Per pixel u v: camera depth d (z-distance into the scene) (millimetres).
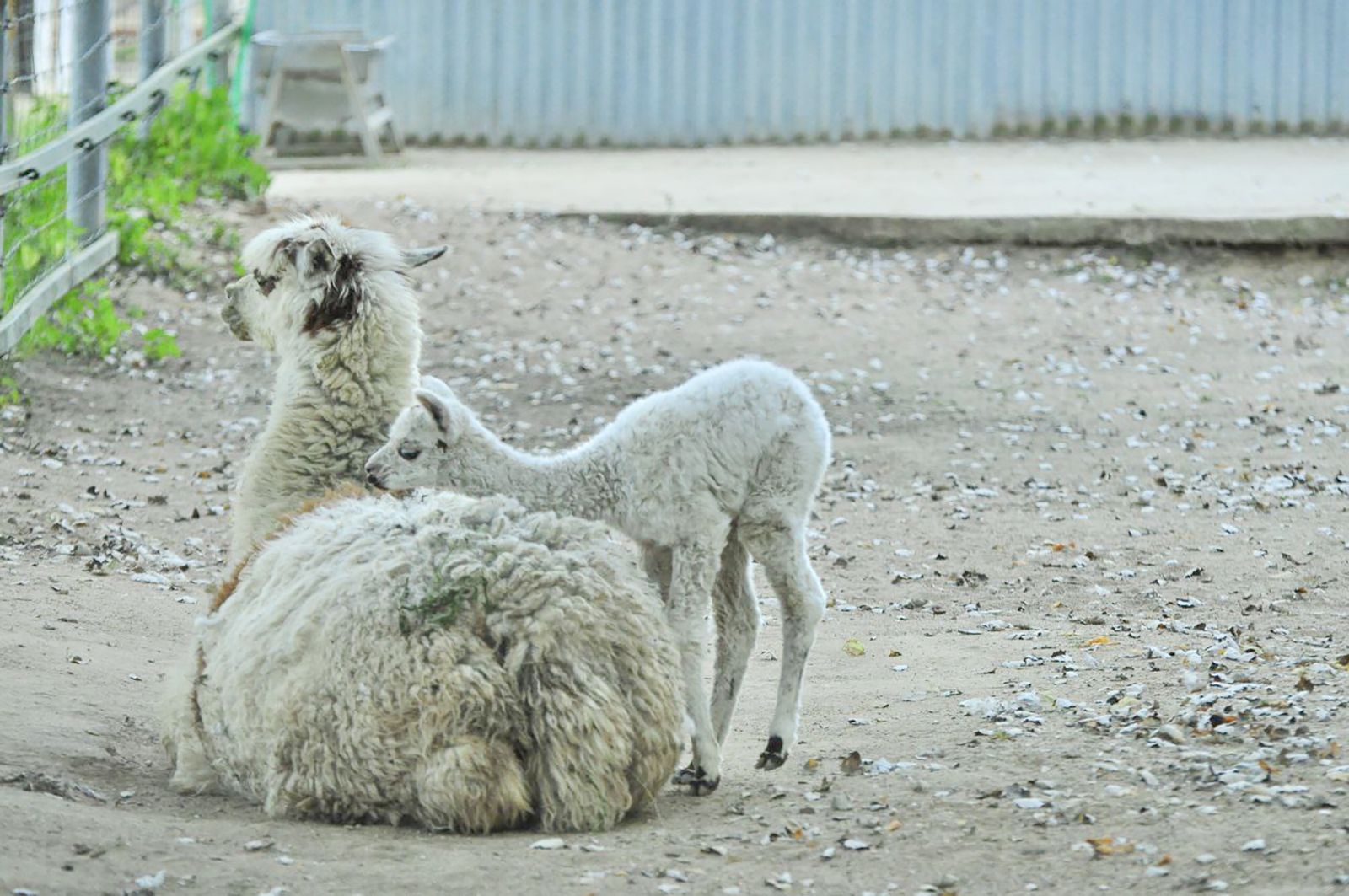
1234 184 44719
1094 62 52312
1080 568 22656
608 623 12672
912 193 44281
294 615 12961
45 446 27422
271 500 15727
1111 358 34469
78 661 16734
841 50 52469
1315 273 39688
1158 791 12812
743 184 45969
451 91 52938
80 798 12922
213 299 35906
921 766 13992
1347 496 26219
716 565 13609
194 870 11086
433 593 12586
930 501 26422
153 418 29672
